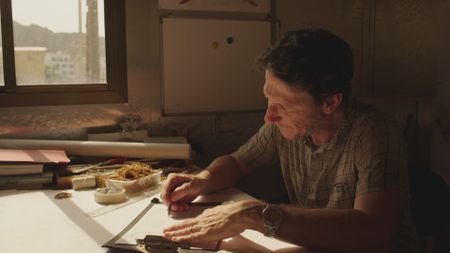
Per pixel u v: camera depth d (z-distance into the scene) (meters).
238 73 2.34
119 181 1.46
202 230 1.03
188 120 2.27
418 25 2.34
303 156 1.36
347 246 0.98
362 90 2.57
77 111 2.06
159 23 2.16
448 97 2.13
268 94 1.14
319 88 1.08
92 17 2.07
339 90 1.11
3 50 1.94
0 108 1.94
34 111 2.00
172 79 2.21
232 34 2.30
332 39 1.10
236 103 2.36
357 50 2.56
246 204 1.06
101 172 1.64
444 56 2.15
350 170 1.20
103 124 2.11
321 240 0.98
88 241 1.07
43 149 1.76
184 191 1.33
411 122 2.24
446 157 2.15
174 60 2.21
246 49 2.34
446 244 2.05
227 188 1.50
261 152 1.54
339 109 1.22
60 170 1.62
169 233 1.06
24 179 1.54
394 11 2.50
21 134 1.98
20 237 1.09
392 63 2.55
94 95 2.07
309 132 1.21
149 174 1.56
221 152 2.36
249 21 2.33
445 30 2.14
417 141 2.28
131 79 2.14
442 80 2.16
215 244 1.03
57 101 2.02
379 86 2.58
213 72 2.29
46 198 1.43
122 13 2.09
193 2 2.21
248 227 1.02
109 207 1.33
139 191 1.49
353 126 1.21
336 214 1.01
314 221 0.99
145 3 2.13
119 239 1.06
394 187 1.06
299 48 1.06
